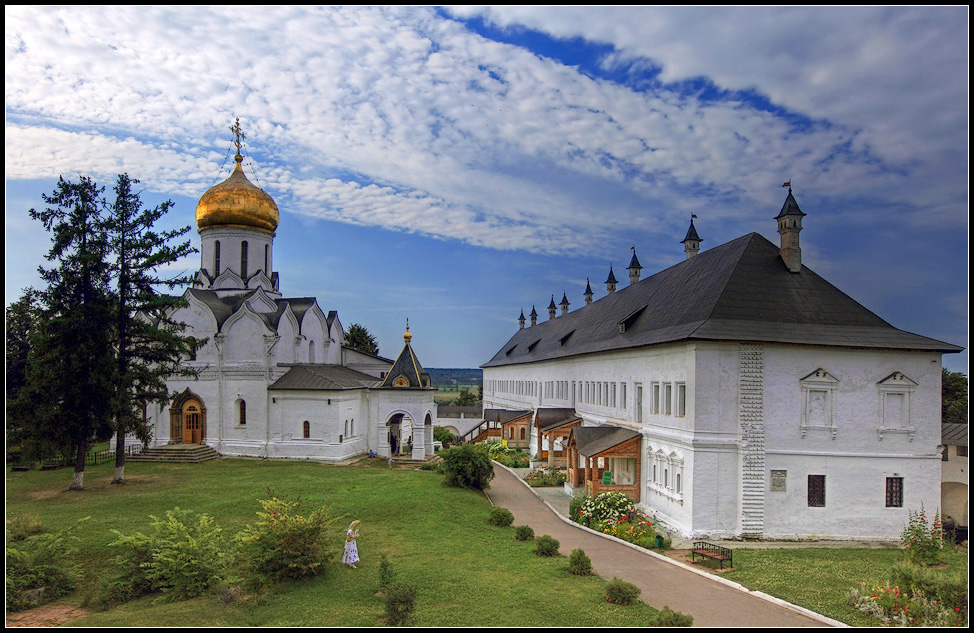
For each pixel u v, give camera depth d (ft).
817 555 79.51
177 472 127.03
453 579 61.26
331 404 147.54
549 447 154.10
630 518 93.04
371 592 57.00
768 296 99.14
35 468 134.51
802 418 91.30
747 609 55.77
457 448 119.34
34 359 106.52
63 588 58.95
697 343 90.17
